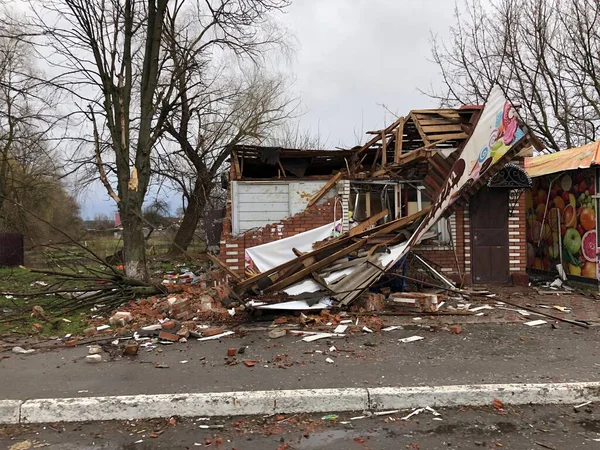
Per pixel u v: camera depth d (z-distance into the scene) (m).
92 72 10.75
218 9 11.59
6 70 17.73
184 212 19.97
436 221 8.02
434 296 7.49
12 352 5.93
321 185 10.06
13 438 3.75
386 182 10.12
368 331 6.44
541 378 4.60
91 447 3.57
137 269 10.16
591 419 3.94
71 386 4.61
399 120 9.87
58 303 8.77
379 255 8.20
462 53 16.88
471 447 3.47
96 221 25.31
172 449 3.52
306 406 4.16
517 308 7.85
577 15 14.98
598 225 9.47
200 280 11.11
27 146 16.59
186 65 12.14
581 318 7.12
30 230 21.36
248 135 19.64
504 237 10.09
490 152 7.23
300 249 9.30
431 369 4.91
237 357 5.46
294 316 7.27
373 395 4.20
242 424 3.94
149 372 5.00
